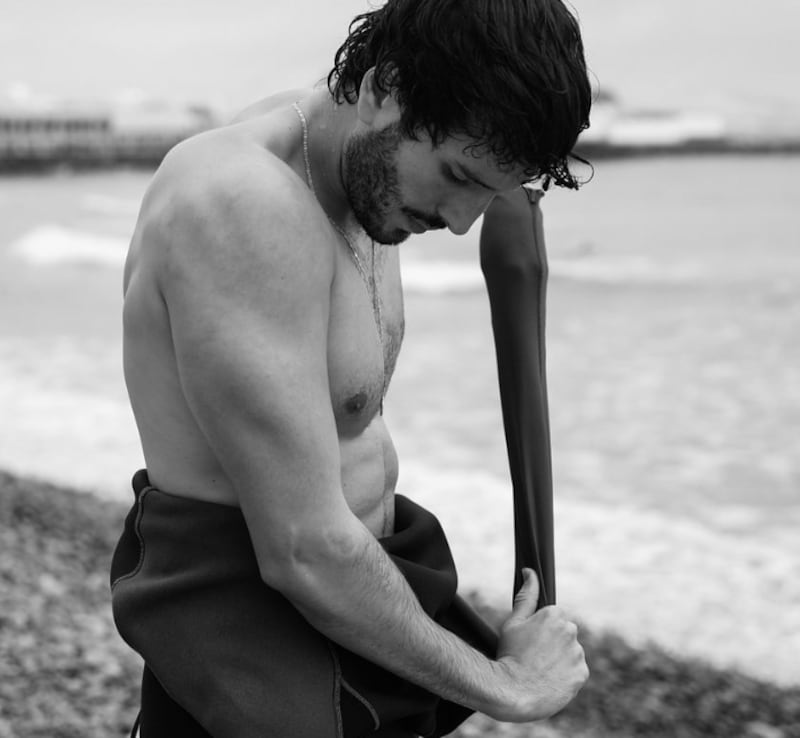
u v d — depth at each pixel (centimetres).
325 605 129
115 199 5450
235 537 137
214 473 137
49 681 420
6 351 1584
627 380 1477
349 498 148
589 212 4353
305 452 125
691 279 2616
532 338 156
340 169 134
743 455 1084
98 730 386
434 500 872
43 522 645
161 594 138
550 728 455
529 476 157
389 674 142
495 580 673
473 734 438
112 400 1198
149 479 145
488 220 157
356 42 131
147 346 135
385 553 133
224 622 136
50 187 6366
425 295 2402
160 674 139
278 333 124
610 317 2073
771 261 2912
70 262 2986
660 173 6259
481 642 158
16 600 499
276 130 134
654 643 580
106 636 467
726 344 1739
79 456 912
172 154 133
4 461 884
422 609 137
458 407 1285
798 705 505
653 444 1136
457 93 118
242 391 123
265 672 135
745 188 5238
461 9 118
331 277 131
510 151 121
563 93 120
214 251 123
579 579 710
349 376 137
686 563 745
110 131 8200
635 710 486
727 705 502
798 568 734
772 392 1373
